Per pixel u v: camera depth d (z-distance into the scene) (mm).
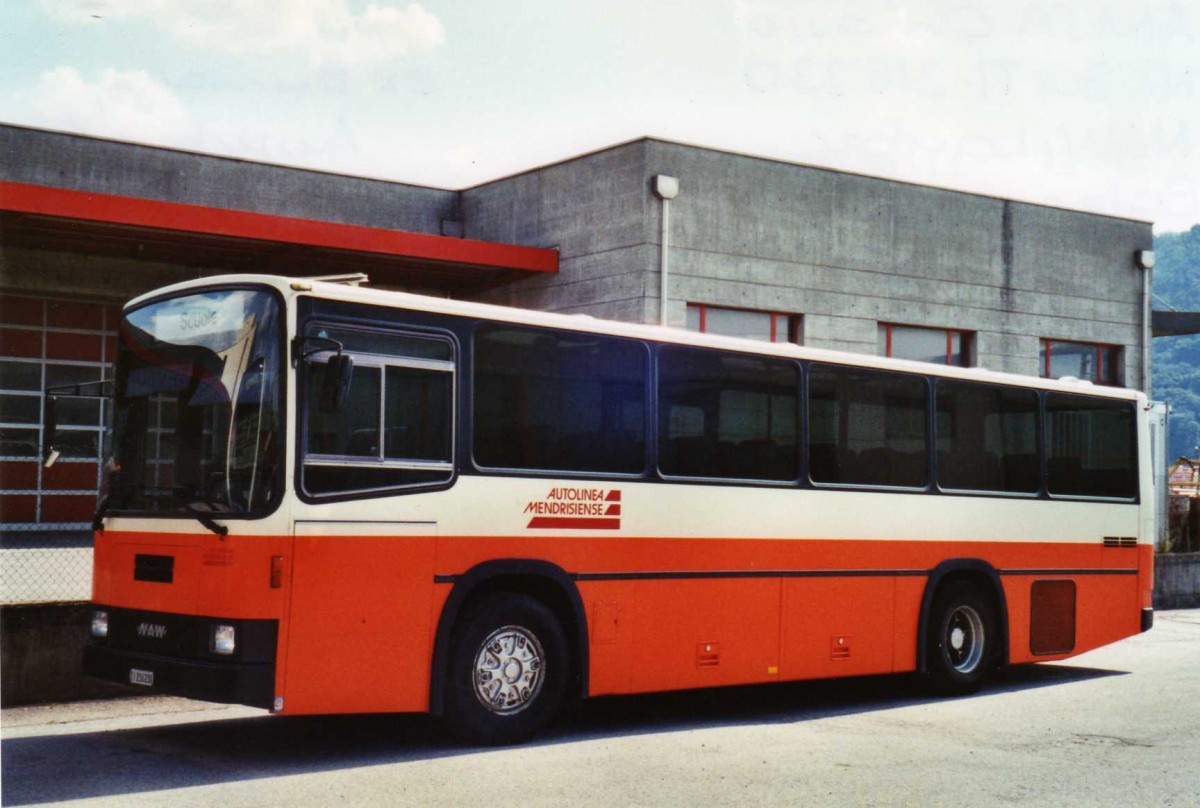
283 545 8398
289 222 19188
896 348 23672
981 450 13414
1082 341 26203
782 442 11609
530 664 9758
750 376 11422
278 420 8500
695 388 10984
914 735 10414
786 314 22266
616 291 20750
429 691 9078
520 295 22562
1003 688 13594
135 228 18422
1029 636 13727
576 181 21672
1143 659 16094
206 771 8461
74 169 21188
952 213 24250
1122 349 26797
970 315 24406
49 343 21266
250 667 8227
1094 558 14469
